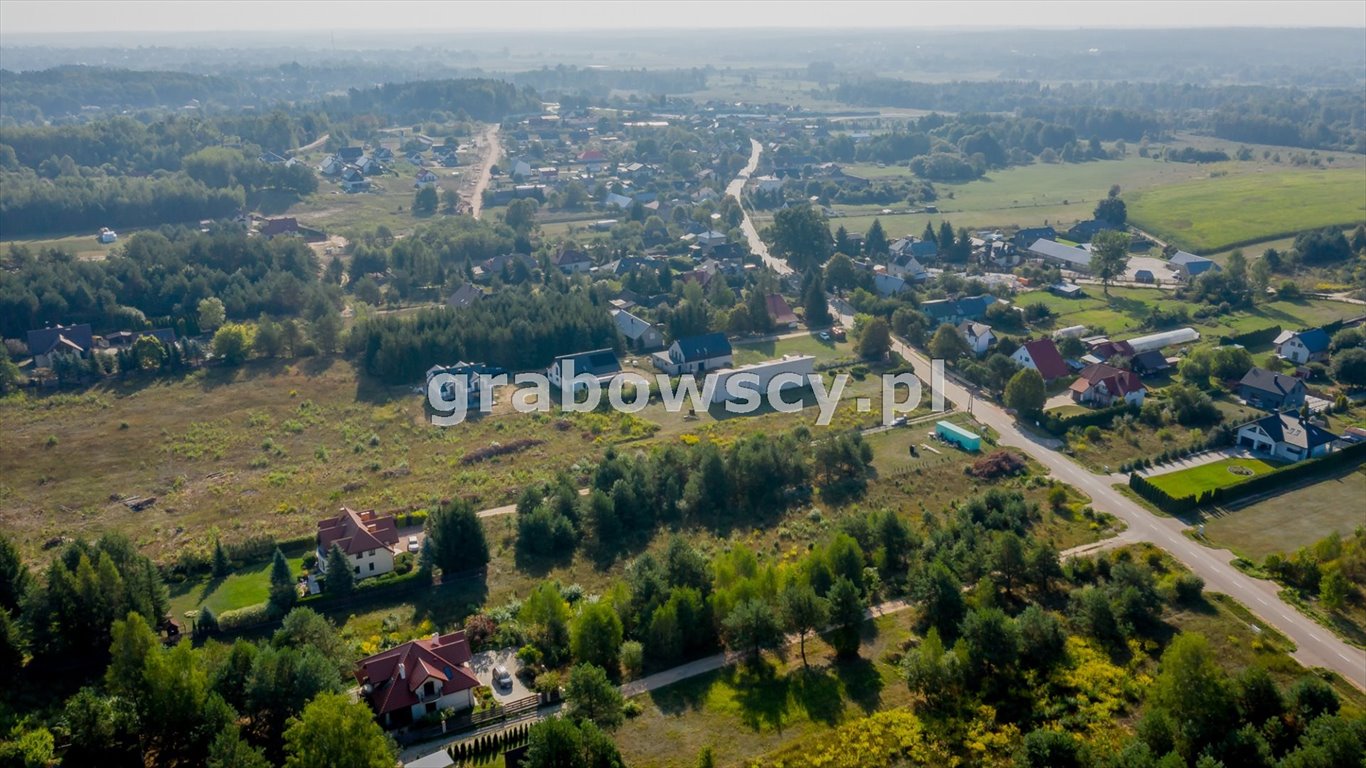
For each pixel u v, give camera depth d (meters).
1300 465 120.06
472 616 91.19
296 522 112.44
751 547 106.75
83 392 154.75
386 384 160.38
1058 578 96.12
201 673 72.94
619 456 121.06
